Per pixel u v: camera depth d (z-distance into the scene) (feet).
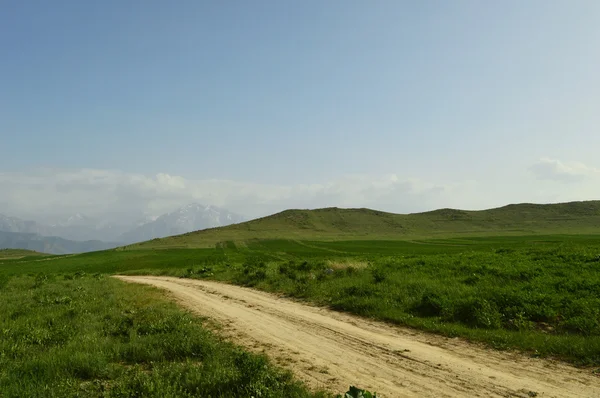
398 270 83.25
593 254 79.36
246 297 70.74
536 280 58.90
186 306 61.05
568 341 34.06
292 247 347.15
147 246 459.32
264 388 24.04
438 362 31.73
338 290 66.85
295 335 41.68
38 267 234.58
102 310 54.19
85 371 28.99
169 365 29.71
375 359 32.86
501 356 33.04
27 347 35.17
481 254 102.17
